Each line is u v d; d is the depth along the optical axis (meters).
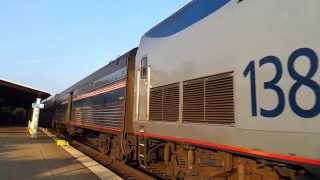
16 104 60.72
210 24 8.38
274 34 6.23
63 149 20.38
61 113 35.72
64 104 34.09
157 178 12.06
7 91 47.12
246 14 7.07
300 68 5.61
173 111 9.89
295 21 5.81
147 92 11.85
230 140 7.24
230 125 7.27
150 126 11.44
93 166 13.91
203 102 8.38
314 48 5.41
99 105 19.33
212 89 8.05
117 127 15.67
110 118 16.89
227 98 7.45
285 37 5.98
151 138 11.74
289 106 5.75
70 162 15.20
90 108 21.58
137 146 13.33
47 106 53.91
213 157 8.49
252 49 6.77
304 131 5.45
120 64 16.06
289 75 5.81
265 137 6.23
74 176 12.06
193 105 8.84
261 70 6.46
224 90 7.57
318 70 5.30
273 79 6.14
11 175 12.20
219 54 7.87
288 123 5.75
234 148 7.09
